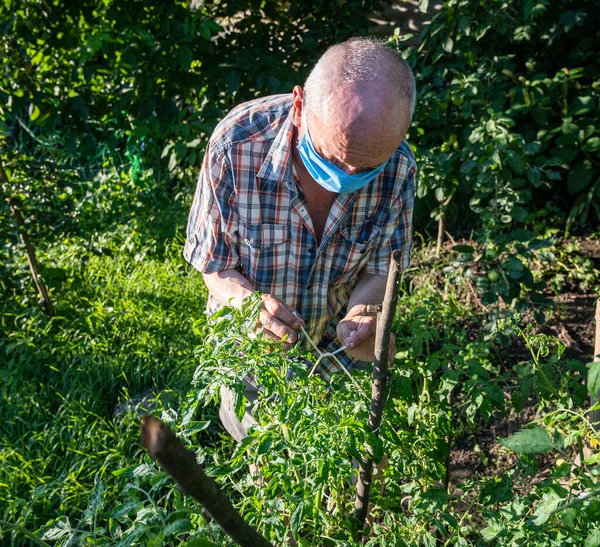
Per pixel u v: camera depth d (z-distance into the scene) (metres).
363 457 1.63
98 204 5.30
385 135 1.53
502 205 3.60
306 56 4.89
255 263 1.99
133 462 2.78
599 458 1.44
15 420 3.14
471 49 4.14
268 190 1.87
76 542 1.36
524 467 1.77
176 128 4.46
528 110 4.30
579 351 3.44
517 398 1.96
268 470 1.50
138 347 3.58
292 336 1.73
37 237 3.94
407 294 3.97
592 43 4.57
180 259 4.55
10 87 4.07
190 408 1.53
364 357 1.87
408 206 2.02
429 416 2.03
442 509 1.72
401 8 5.19
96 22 4.24
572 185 4.41
